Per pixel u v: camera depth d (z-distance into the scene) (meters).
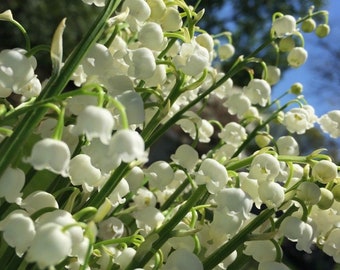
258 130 0.19
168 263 0.13
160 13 0.14
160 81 0.15
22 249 0.12
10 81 0.12
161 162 0.16
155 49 0.14
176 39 0.15
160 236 0.13
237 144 0.20
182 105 0.21
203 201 0.17
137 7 0.14
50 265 0.10
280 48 0.21
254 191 0.14
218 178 0.14
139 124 0.14
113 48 0.16
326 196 0.14
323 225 0.15
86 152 0.13
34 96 0.15
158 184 0.16
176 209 0.17
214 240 0.14
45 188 0.16
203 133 0.20
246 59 0.18
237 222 0.13
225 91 0.21
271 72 0.21
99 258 0.14
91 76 0.14
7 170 0.12
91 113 0.11
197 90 0.19
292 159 0.14
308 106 0.20
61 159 0.11
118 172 0.13
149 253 0.13
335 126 0.19
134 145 0.11
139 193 0.17
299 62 0.21
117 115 0.13
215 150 0.21
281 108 0.20
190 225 0.14
